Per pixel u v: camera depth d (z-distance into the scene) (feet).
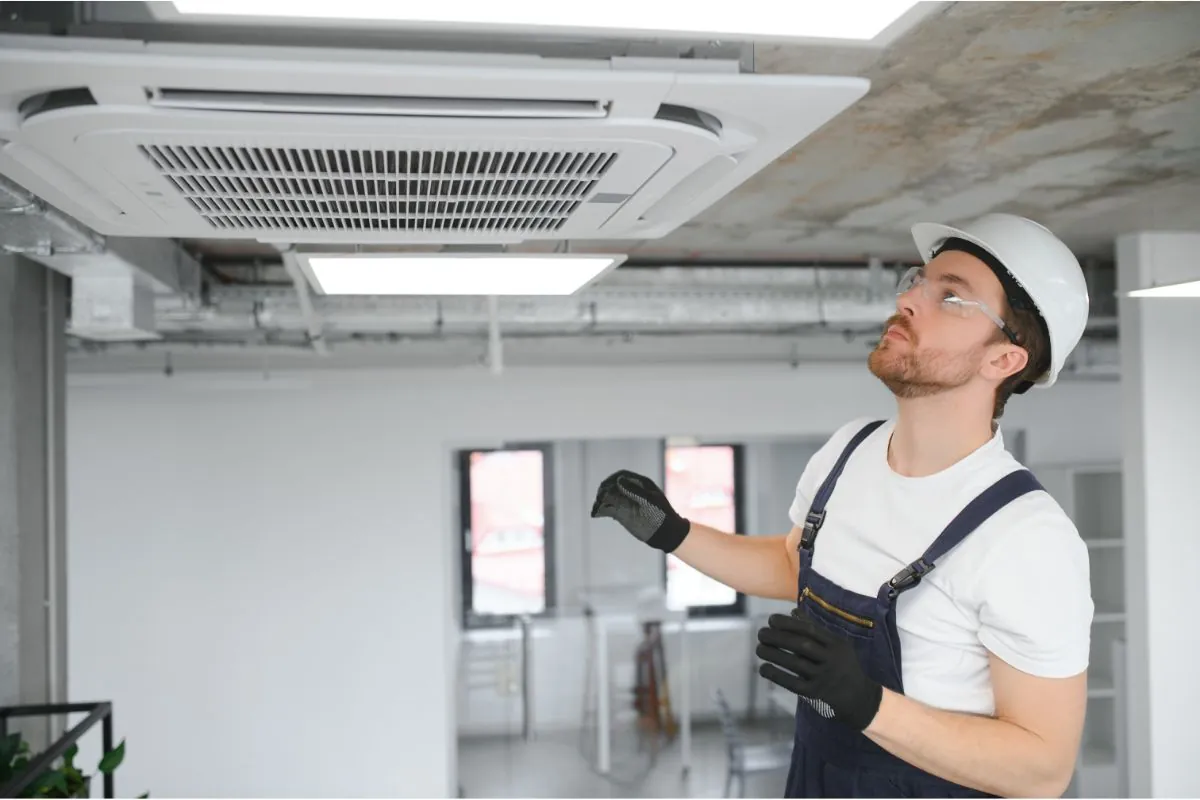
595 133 2.83
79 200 3.52
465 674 24.48
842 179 10.74
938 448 3.97
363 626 18.74
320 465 18.72
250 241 14.14
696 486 26.27
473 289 6.64
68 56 2.31
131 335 11.19
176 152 2.91
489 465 25.22
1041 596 3.53
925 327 3.93
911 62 7.23
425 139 2.83
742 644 25.79
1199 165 10.27
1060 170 10.41
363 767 18.66
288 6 2.30
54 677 11.10
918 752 3.45
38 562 10.87
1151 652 13.30
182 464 18.44
